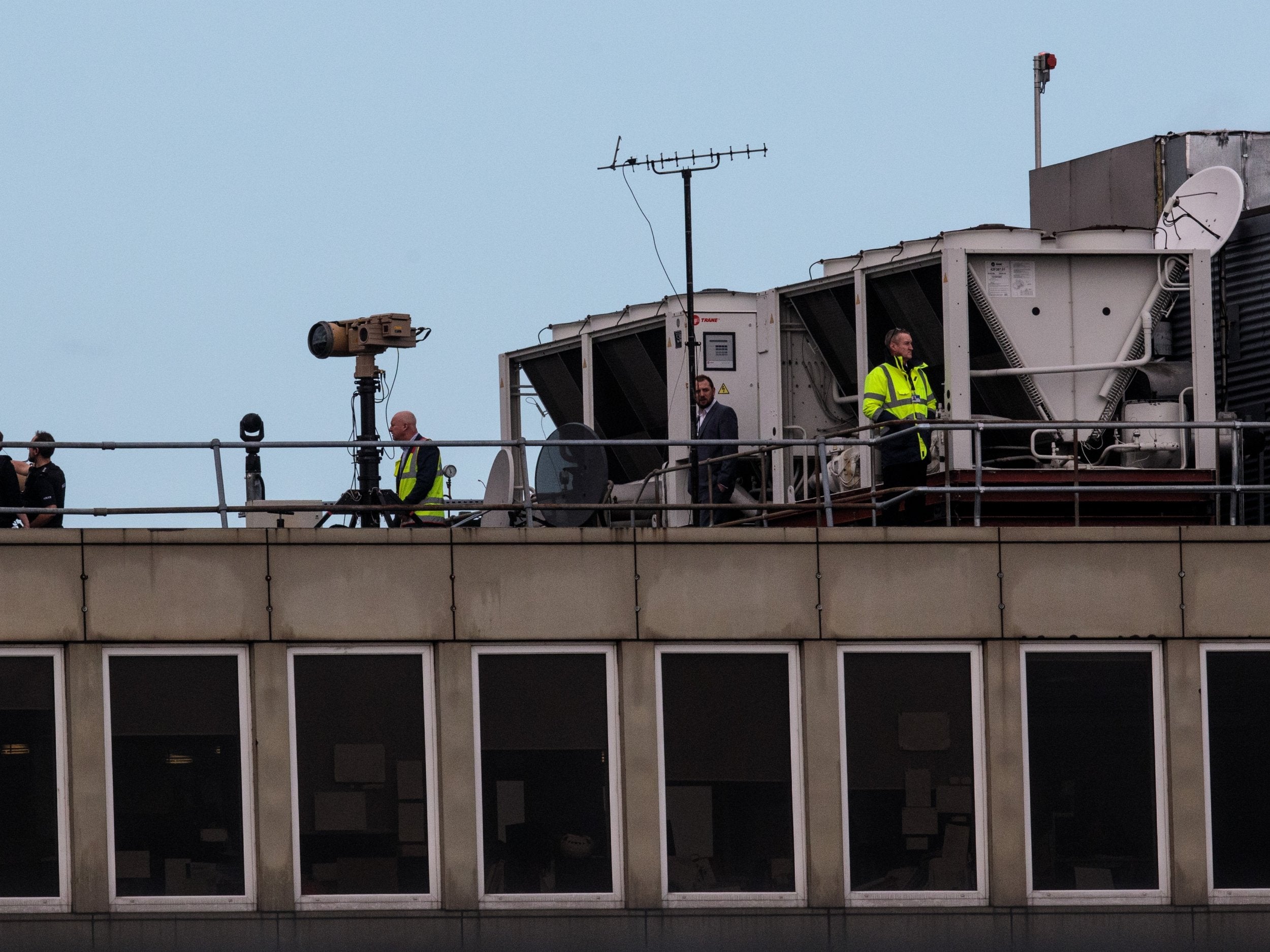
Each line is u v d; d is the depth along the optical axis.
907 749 80.69
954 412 96.12
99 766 79.19
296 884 79.12
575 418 121.06
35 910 78.69
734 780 80.31
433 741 79.88
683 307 112.81
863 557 81.19
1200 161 113.94
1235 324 105.62
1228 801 81.19
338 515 87.62
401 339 91.69
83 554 79.69
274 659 79.69
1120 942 80.44
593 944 79.38
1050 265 98.12
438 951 79.06
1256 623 81.62
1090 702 81.31
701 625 80.62
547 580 80.50
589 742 80.19
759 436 108.44
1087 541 81.62
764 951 79.75
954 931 80.06
